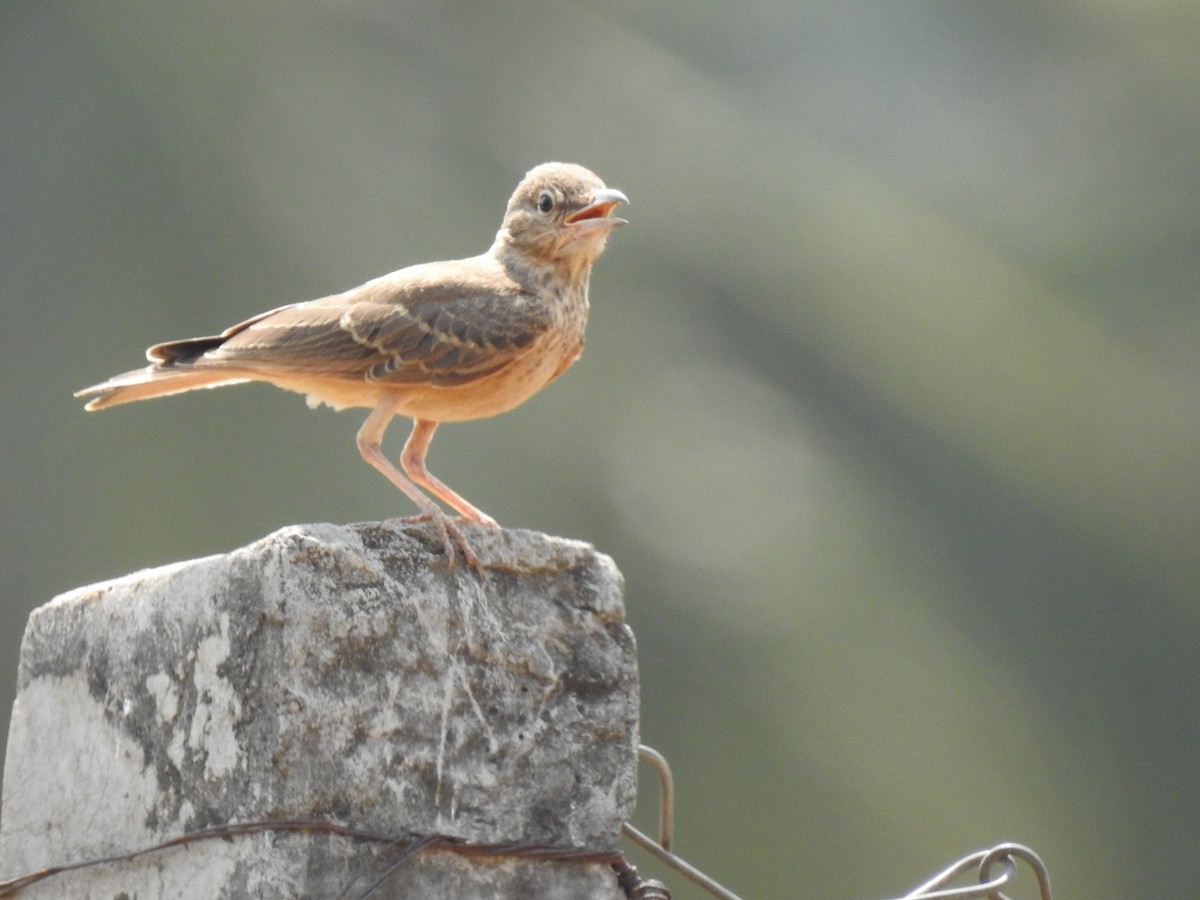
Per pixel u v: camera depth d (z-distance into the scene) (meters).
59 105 18.36
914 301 20.70
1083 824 19.58
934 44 22.31
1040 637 20.00
